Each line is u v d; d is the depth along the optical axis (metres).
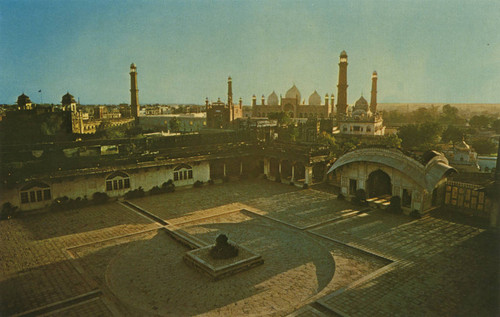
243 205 38.75
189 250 26.64
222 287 20.88
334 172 49.97
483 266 23.05
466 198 35.22
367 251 26.00
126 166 40.53
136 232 30.42
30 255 25.56
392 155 36.09
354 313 17.86
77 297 19.78
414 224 32.03
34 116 51.91
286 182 50.06
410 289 20.25
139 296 19.94
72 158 38.50
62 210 36.88
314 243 27.88
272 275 22.44
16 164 34.75
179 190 45.97
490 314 17.30
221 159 50.91
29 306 18.81
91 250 26.53
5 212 33.88
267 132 60.22
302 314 17.98
